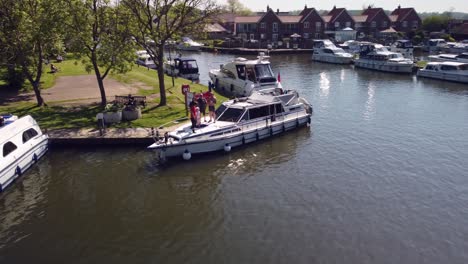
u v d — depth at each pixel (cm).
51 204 1698
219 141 2253
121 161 2117
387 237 1452
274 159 2183
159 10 2852
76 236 1468
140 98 2948
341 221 1554
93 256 1353
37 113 2717
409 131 2719
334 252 1367
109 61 2742
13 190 1823
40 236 1471
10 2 2609
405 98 3866
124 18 2777
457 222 1553
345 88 4416
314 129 2747
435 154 2270
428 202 1708
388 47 7350
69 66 5025
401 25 10494
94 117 2647
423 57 7194
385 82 4856
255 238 1448
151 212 1630
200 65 6378
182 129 2256
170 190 1817
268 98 2617
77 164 2083
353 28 10338
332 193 1781
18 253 1374
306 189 1822
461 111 3325
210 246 1403
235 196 1761
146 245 1412
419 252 1369
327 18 10550
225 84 3897
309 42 8844
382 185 1862
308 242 1422
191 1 2842
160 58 2892
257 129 2444
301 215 1598
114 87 3694
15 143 1969
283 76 5300
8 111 2741
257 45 8831
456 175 1980
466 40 8194
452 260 1329
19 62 2912
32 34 2597
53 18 2553
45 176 1955
